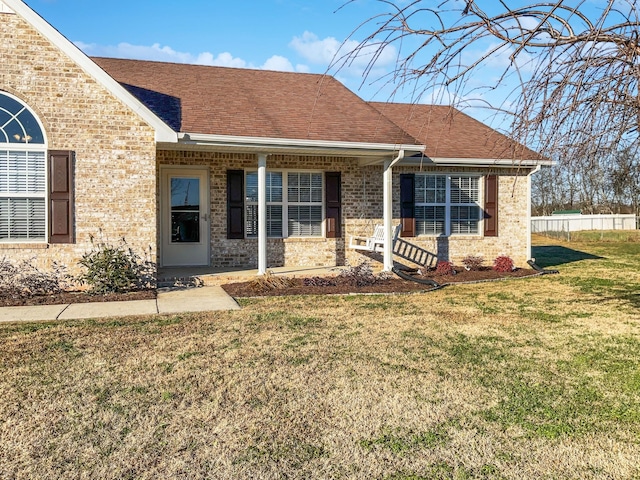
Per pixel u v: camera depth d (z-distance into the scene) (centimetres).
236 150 1130
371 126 1265
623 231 3006
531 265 1462
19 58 955
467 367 552
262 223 1136
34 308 859
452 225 1445
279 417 422
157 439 383
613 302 964
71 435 387
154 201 1034
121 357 577
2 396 459
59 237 987
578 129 339
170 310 852
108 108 1004
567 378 519
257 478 332
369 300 972
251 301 952
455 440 384
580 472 340
